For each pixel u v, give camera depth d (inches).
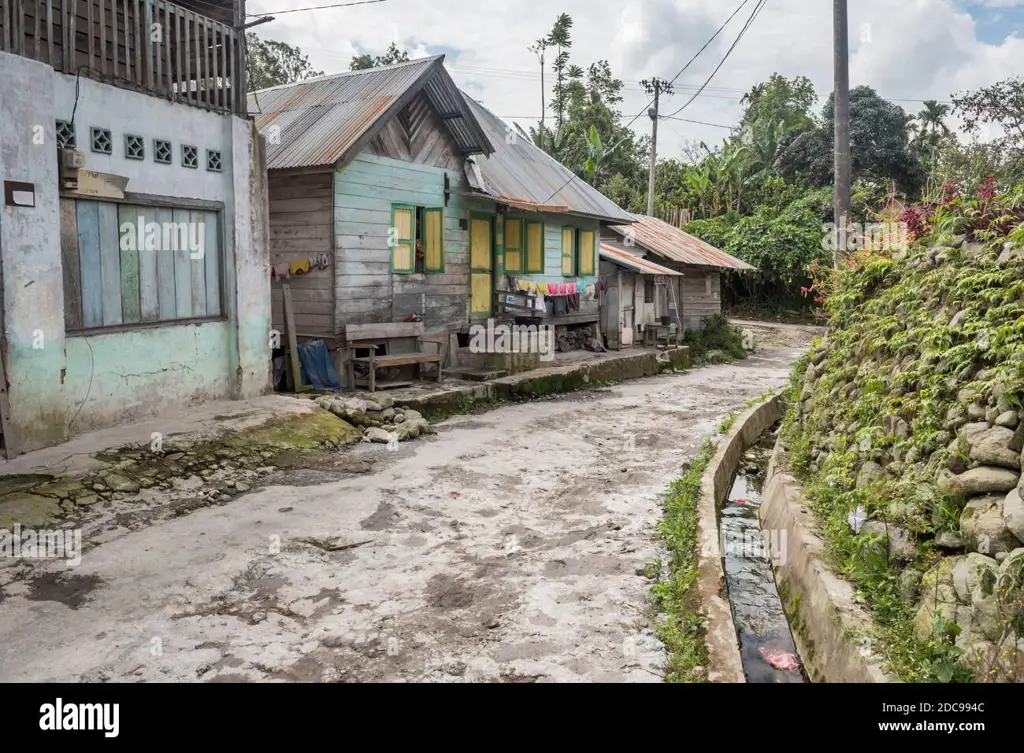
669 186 1534.2
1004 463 163.8
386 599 199.6
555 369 585.9
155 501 266.7
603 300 772.0
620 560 228.5
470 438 394.3
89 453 283.3
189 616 186.7
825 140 1453.0
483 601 199.0
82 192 304.5
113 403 326.3
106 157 317.4
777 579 239.9
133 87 328.8
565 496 297.6
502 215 601.3
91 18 316.8
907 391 227.1
